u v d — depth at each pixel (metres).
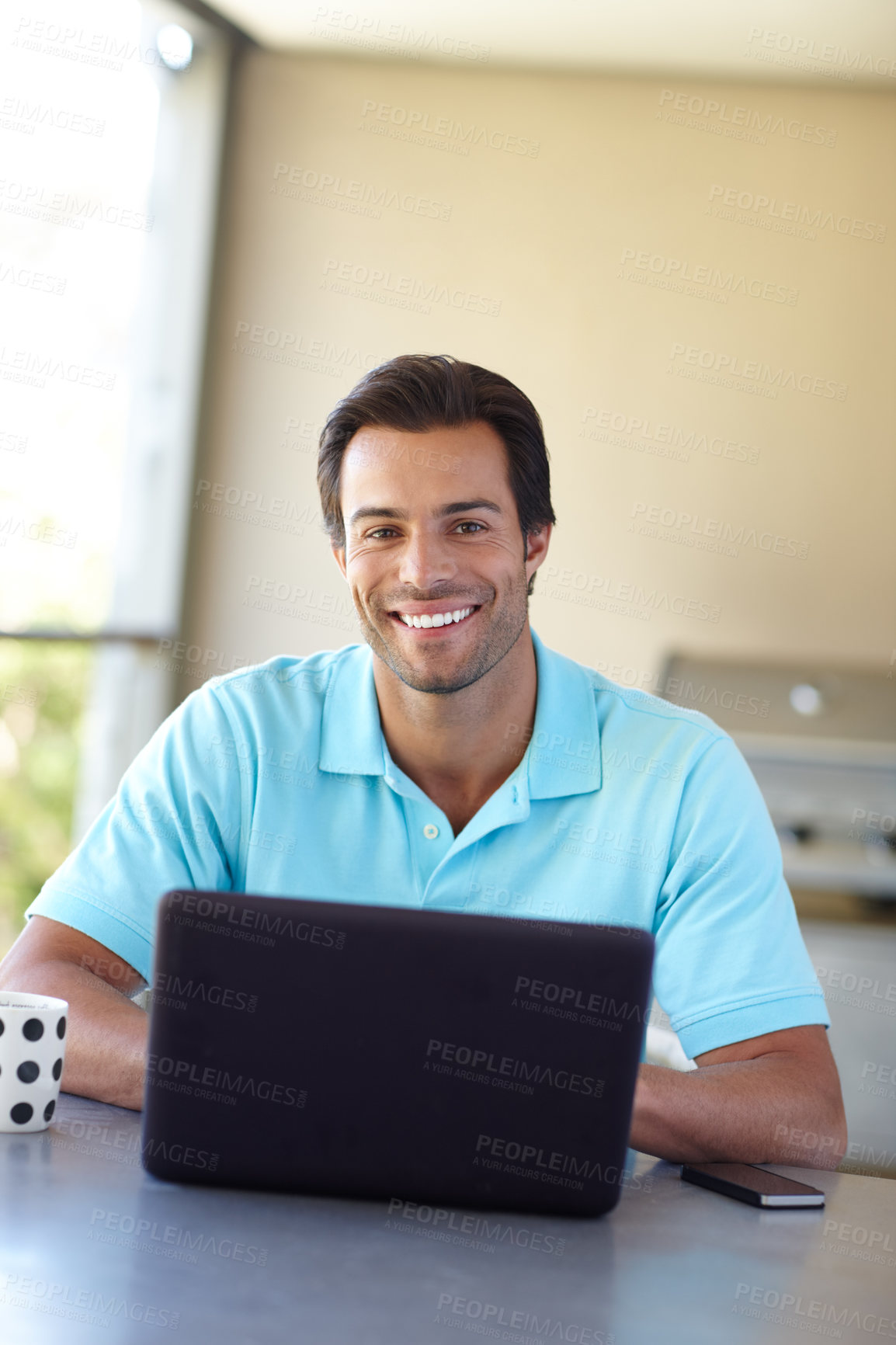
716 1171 1.12
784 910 1.44
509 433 1.47
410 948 0.95
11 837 3.97
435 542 1.43
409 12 3.64
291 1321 0.77
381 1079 0.96
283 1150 0.97
